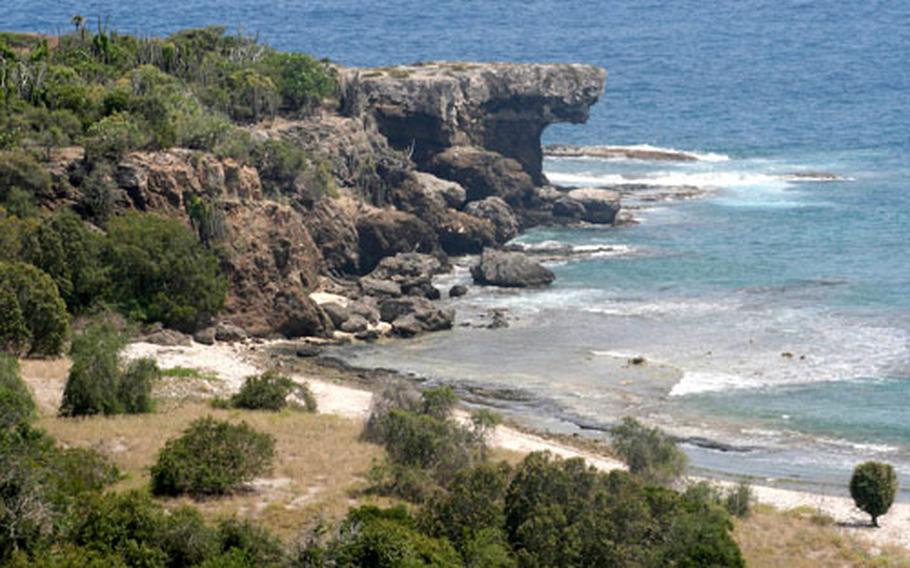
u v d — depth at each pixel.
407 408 114.81
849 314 165.12
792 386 138.50
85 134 169.75
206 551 78.25
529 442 117.31
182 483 91.38
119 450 100.56
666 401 134.12
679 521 85.50
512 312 167.75
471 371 143.88
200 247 154.00
